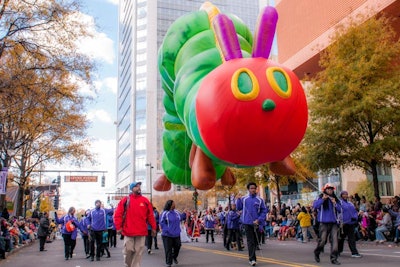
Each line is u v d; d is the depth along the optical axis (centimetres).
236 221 1385
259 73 670
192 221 2130
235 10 11150
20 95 1538
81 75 1694
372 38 1786
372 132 1831
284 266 893
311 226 1802
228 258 1130
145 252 1443
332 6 2581
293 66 2997
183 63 916
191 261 1094
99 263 1169
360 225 1695
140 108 9931
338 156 1847
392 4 2030
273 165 879
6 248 1625
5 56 1611
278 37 3269
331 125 1805
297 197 4081
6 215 2298
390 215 1559
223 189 3375
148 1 10344
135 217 728
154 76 9925
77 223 1366
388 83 1672
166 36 1025
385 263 904
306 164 1939
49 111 1706
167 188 1211
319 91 1894
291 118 673
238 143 684
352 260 981
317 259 959
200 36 931
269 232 2278
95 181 4462
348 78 1791
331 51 1908
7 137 1995
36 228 2944
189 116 783
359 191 3294
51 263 1241
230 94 661
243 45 951
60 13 1576
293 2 3064
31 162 3136
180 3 10650
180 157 1096
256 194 948
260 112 654
